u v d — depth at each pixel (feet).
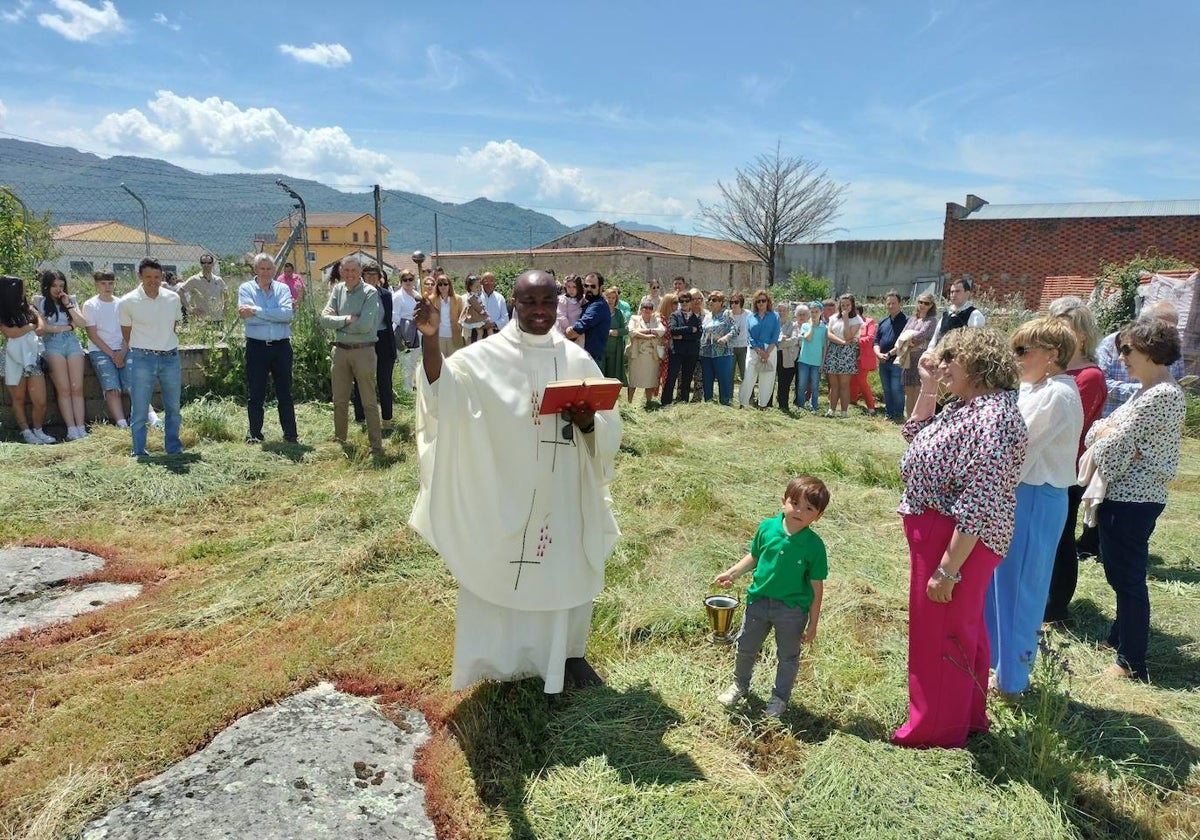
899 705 11.16
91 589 15.11
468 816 9.04
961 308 30.53
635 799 9.11
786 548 10.69
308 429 28.48
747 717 10.91
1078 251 75.82
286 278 37.37
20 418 25.89
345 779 9.63
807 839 8.43
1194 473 25.48
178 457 22.77
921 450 9.75
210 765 9.82
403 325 34.76
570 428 10.82
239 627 13.53
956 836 8.33
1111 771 9.93
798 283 86.84
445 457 10.33
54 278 25.96
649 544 17.69
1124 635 12.53
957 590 9.54
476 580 10.55
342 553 16.46
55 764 9.64
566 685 11.76
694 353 37.27
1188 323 34.99
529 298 10.38
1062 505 11.13
